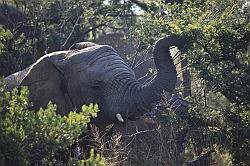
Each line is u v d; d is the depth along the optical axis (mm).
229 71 19969
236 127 19734
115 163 18125
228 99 20375
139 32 28250
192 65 20406
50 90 19750
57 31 30750
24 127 14328
